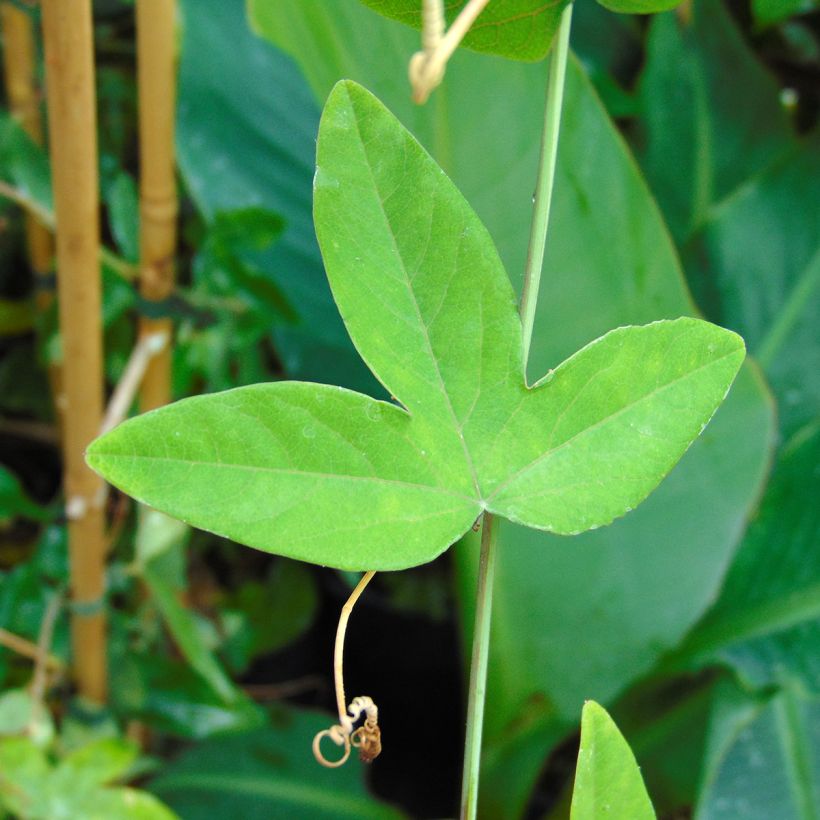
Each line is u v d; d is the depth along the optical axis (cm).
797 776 71
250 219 65
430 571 113
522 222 61
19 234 93
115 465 31
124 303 64
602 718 34
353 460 33
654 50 83
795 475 81
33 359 95
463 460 34
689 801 86
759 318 87
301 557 32
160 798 85
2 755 63
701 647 80
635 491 34
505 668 80
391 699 113
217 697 76
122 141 91
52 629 72
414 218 34
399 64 59
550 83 35
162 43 52
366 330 34
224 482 32
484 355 34
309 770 88
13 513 70
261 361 91
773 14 78
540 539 74
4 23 69
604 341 34
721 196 90
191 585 101
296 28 63
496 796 87
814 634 75
